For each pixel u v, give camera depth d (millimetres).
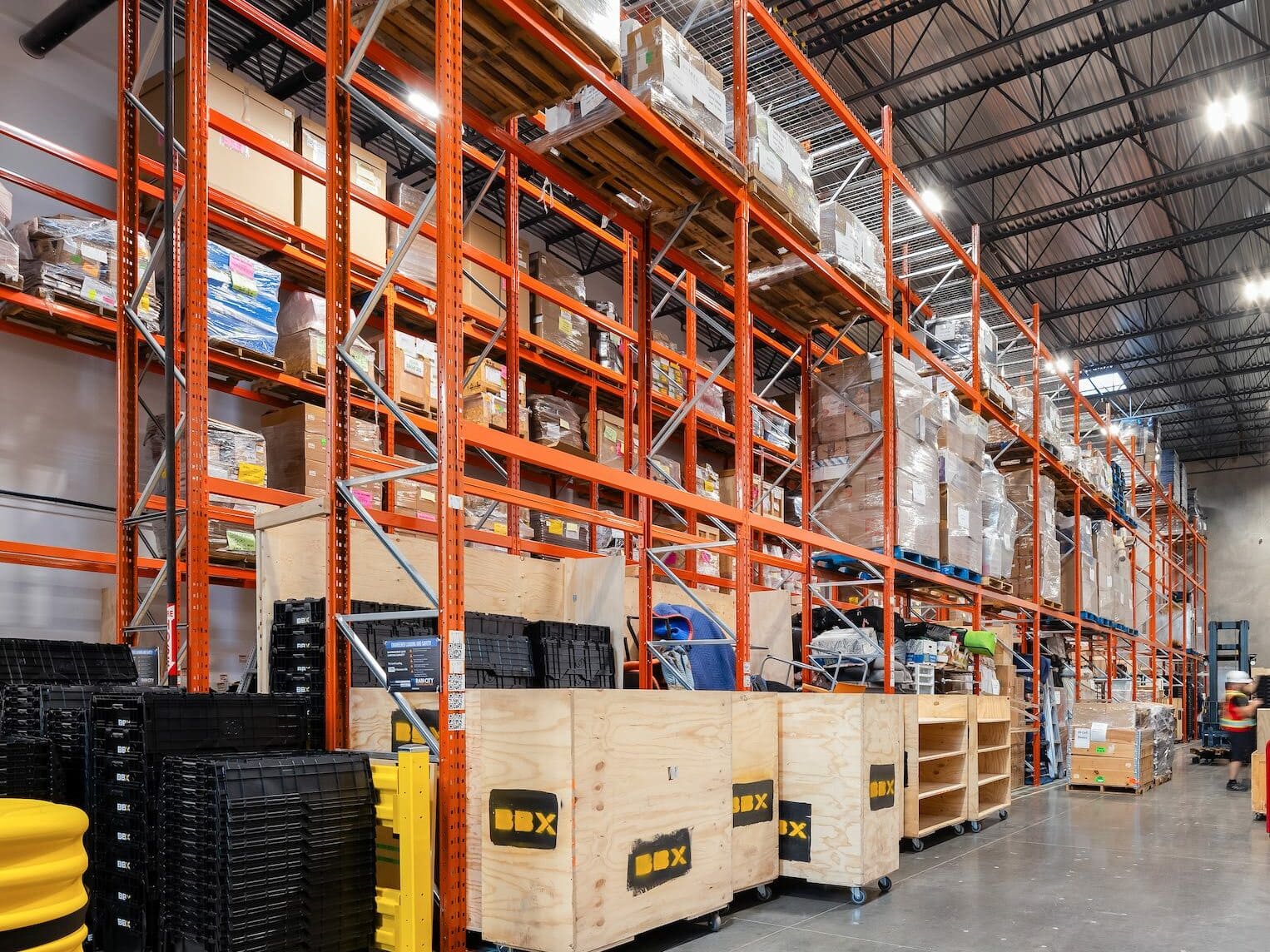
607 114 5438
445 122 4062
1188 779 13812
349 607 4508
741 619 6051
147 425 7801
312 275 8492
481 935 4008
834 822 5348
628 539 8836
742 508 6168
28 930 2318
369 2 4730
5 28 7410
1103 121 14250
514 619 5621
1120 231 17266
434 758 3994
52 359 7352
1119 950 4500
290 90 9883
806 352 8938
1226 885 6023
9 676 4625
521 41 4840
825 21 11820
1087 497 15828
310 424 7535
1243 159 14492
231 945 3197
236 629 8219
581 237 13820
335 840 3537
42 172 7520
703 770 4625
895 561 8172
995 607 12805
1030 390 12891
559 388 11500
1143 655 22875
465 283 9297
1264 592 29812
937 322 11734
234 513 5801
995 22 12086
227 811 3260
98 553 6246
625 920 4008
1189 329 21422
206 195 5129
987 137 14664
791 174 6922
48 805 2633
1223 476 31156
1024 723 12109
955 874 6246
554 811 3824
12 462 7043
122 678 5031
